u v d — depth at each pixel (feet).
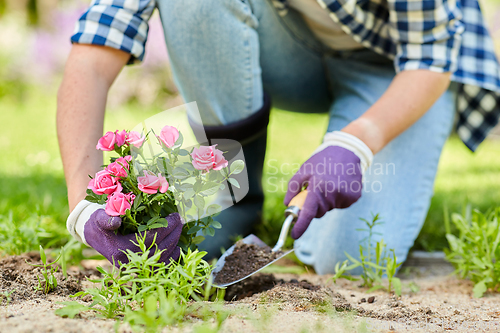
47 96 23.89
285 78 6.31
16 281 3.75
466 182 10.71
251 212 5.61
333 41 5.91
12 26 26.55
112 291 3.36
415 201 5.58
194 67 4.98
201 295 3.88
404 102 4.61
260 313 3.18
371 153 4.35
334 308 3.52
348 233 5.31
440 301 4.11
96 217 3.28
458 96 6.51
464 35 5.92
